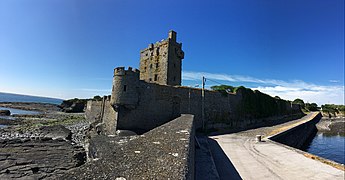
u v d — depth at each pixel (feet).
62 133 99.86
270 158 50.37
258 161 47.80
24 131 106.73
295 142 119.24
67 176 10.83
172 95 93.45
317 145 141.79
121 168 12.46
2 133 101.45
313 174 39.68
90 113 148.56
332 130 212.43
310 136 175.73
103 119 101.91
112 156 15.23
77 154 62.54
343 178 37.68
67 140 81.41
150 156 15.40
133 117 79.20
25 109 346.95
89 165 12.91
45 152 61.52
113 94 78.07
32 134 98.43
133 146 18.84
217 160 48.39
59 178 10.54
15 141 67.62
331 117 297.33
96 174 11.20
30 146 64.90
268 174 39.52
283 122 159.94
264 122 153.17
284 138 100.01
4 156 55.11
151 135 25.18
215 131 99.91
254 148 61.46
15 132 104.99
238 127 120.47
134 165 13.12
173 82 138.31
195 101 102.47
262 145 65.98
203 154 52.26
